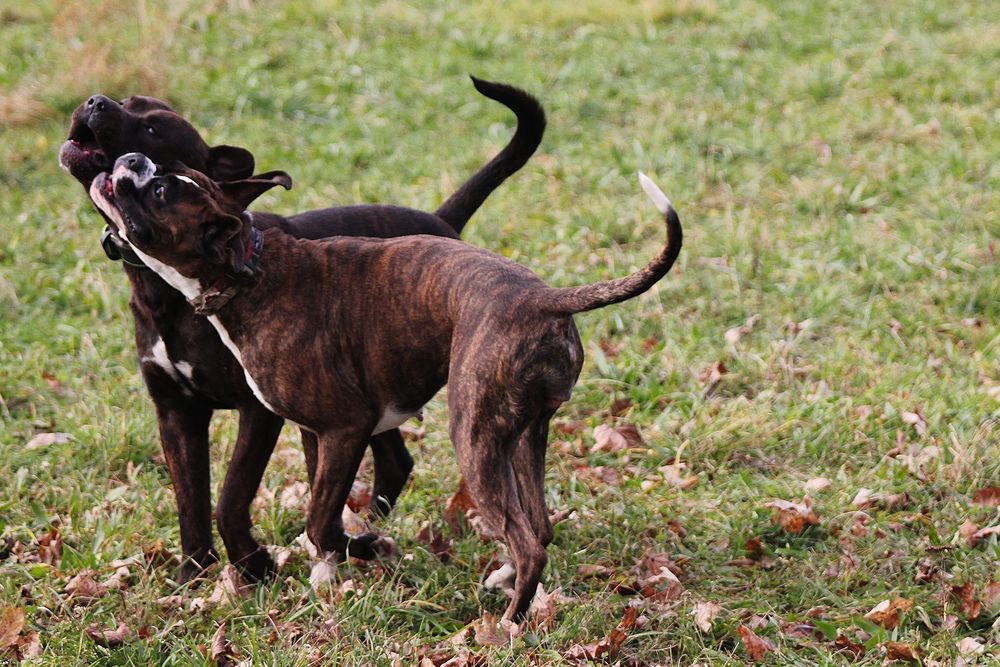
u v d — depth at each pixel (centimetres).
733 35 2058
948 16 2136
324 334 763
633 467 969
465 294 729
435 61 1903
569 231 1382
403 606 760
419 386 776
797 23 2123
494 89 910
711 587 799
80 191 1509
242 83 1802
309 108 1758
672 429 1015
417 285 755
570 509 892
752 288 1258
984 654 720
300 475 963
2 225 1404
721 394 1080
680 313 1214
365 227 873
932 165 1522
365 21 2064
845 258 1305
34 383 1102
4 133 1656
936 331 1165
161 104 816
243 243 745
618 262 1311
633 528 863
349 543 804
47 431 1039
